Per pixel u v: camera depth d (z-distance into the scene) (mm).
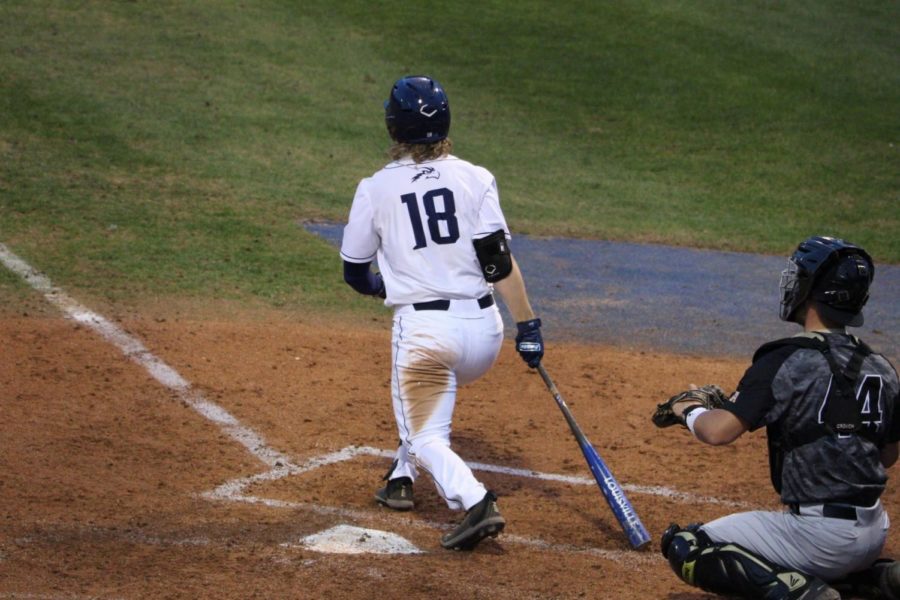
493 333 18406
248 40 62875
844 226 47188
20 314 30844
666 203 48875
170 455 22500
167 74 56688
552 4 72875
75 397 25328
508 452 23688
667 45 68000
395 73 61094
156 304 32656
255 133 51250
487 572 17359
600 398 27438
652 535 19469
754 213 48438
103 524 18781
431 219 17844
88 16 63125
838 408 14727
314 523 19359
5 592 15805
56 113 49719
